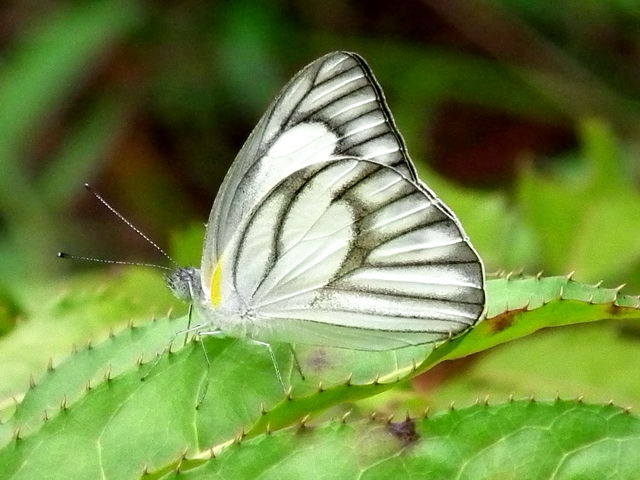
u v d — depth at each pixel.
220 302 0.26
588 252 0.29
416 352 0.26
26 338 0.27
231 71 0.34
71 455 0.24
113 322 0.27
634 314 0.25
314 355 0.25
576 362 0.27
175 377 0.25
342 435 0.24
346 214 0.26
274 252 0.26
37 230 0.34
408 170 0.27
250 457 0.24
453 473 0.24
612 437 0.24
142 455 0.25
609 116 0.35
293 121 0.27
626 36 0.35
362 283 0.26
